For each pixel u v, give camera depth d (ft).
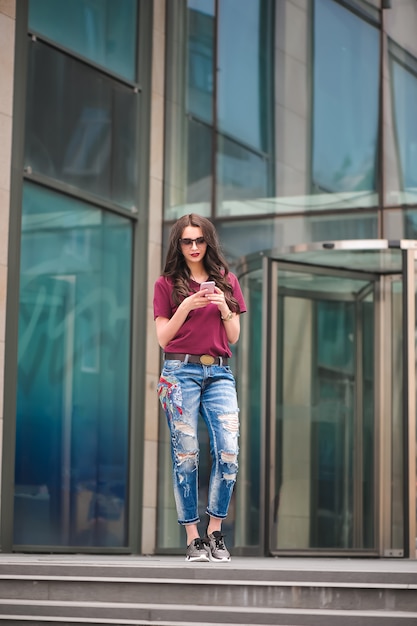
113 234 62.13
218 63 65.67
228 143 65.00
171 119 65.67
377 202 62.18
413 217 61.67
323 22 64.28
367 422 59.82
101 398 60.49
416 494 55.16
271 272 58.65
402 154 62.44
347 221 62.34
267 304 58.54
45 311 57.06
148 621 30.40
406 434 55.42
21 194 55.11
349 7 64.03
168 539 63.16
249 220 63.82
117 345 61.93
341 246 55.93
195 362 34.17
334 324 60.08
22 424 55.16
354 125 63.16
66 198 58.90
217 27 65.87
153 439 63.16
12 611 31.35
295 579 31.42
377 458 59.47
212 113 65.41
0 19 54.70
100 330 60.75
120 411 61.82
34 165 56.54
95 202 60.39
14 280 54.34
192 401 34.04
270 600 31.19
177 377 34.06
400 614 30.09
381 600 30.94
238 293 34.96
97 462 59.82
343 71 63.72
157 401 63.72
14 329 54.03
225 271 34.58
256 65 65.10
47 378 56.95
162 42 65.92
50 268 57.57
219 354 34.40
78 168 59.57
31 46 56.95
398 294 60.34
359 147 62.95
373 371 60.08
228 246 64.03
